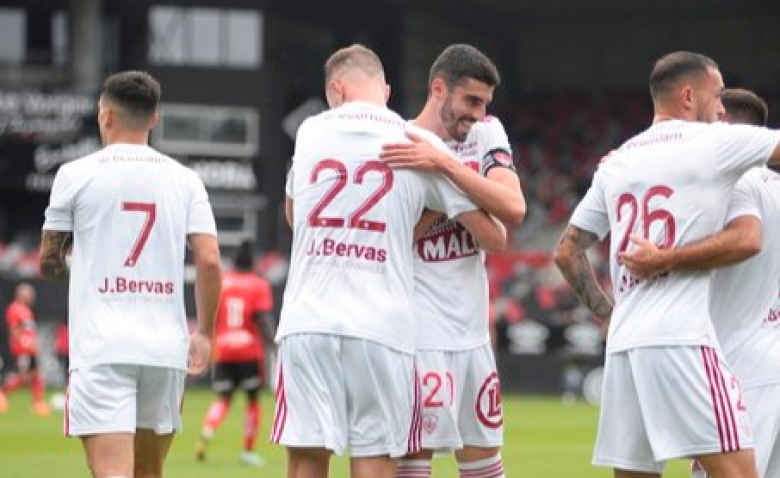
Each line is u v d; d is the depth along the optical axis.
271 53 108.50
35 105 98.75
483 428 20.77
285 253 106.81
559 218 119.38
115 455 19.98
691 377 18.64
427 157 18.58
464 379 20.47
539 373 91.88
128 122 20.83
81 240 20.53
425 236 20.27
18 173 98.81
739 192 19.36
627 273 19.22
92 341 20.14
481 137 20.12
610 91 131.62
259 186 104.12
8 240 106.19
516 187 19.59
